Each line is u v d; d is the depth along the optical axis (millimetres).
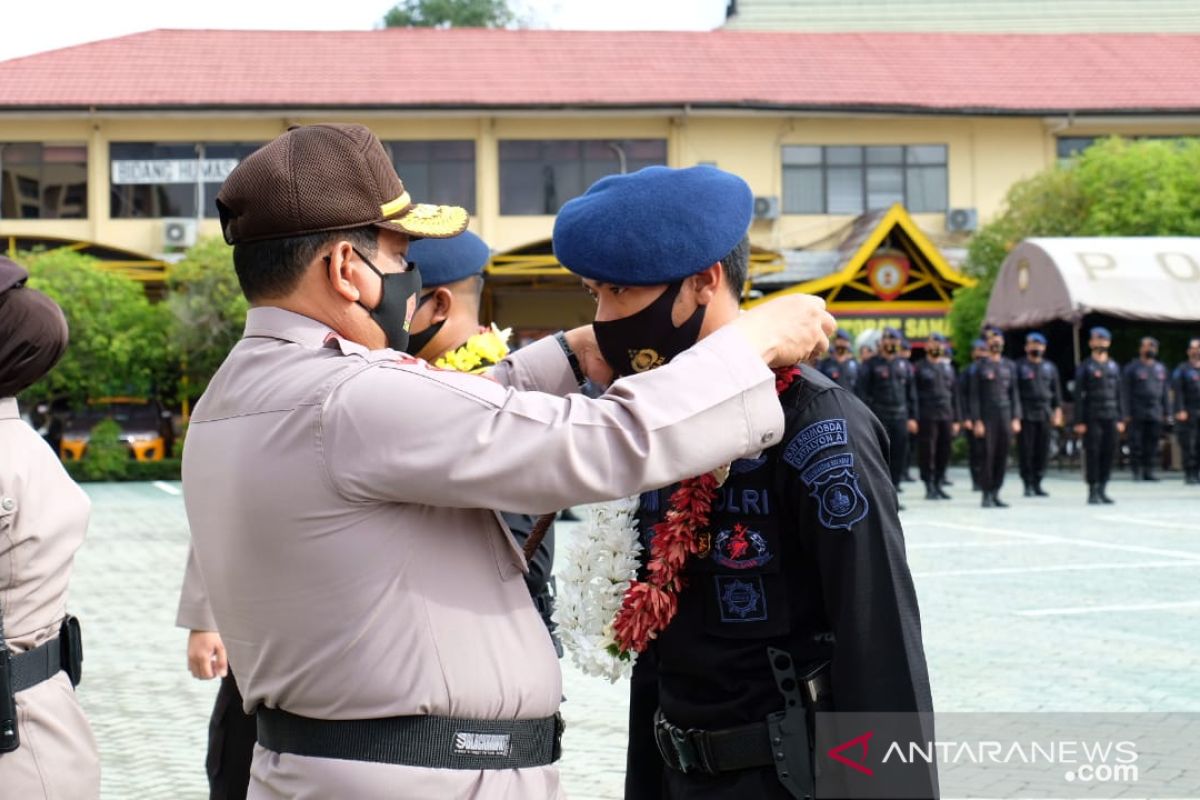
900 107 27312
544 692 1950
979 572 9914
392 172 2029
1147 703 5707
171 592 9953
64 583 2709
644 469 1782
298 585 1841
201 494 1972
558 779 2018
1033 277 20453
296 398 1856
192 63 29312
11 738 2523
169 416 24969
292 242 1940
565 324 28406
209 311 23312
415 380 1824
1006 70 30297
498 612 1908
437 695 1827
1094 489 16078
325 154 1946
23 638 2605
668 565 2062
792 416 2012
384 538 1824
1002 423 15695
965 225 27781
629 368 2135
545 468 1768
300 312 1970
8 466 2594
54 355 2707
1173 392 19328
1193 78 29875
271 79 28484
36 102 26531
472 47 30922
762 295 26078
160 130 27250
